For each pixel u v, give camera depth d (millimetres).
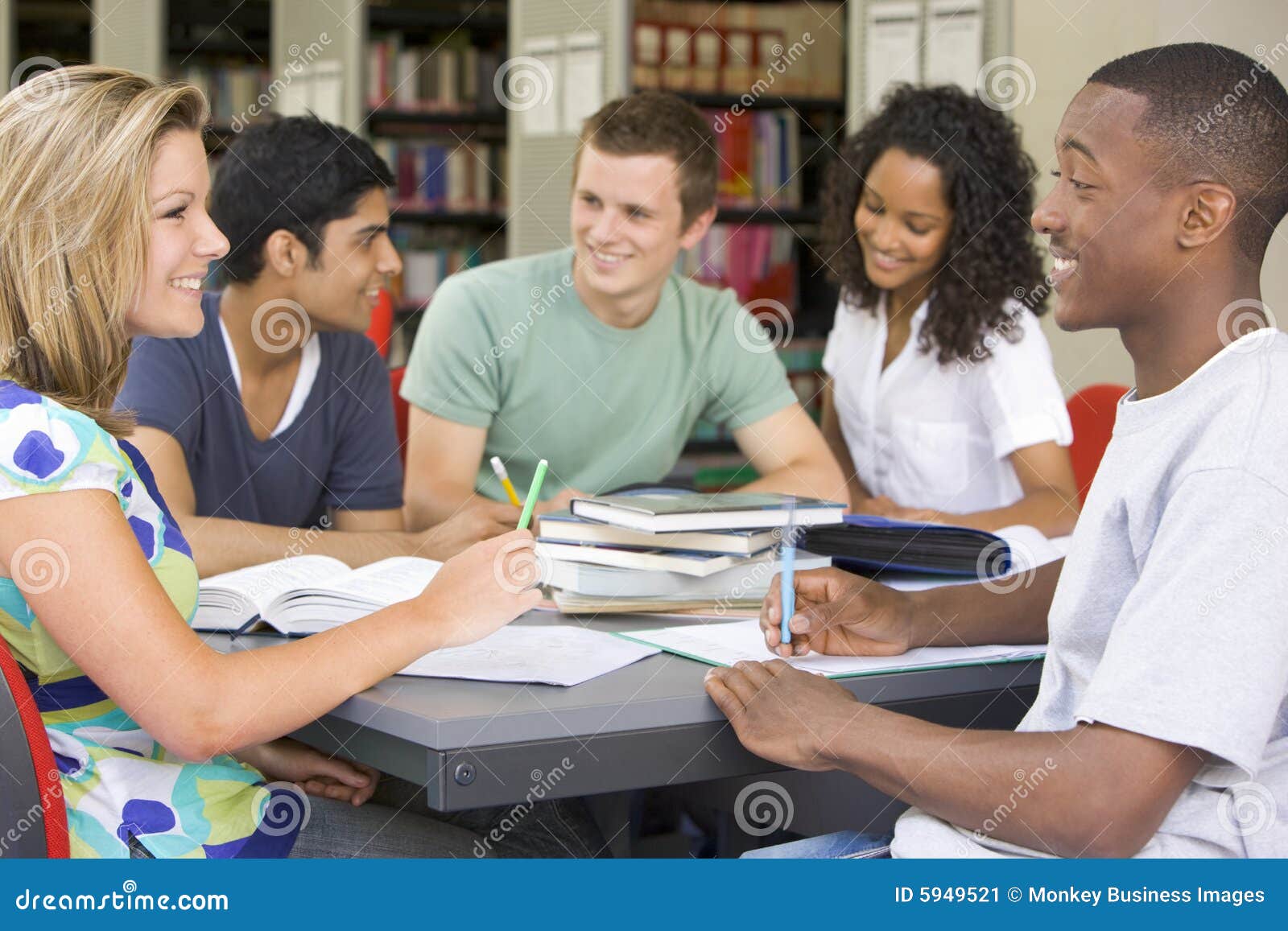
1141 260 1045
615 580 1448
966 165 2490
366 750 1130
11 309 1145
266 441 2174
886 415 2662
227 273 2111
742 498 1565
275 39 5742
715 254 4734
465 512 1902
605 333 2523
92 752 1147
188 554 1233
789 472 2639
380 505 2328
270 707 1085
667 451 2645
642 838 1993
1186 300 1039
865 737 1055
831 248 2750
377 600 1313
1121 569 1049
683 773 1118
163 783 1160
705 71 4730
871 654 1302
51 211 1141
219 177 2105
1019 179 2545
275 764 1370
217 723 1075
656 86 4652
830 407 2822
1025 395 2504
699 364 2627
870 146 2590
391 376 2652
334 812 1359
